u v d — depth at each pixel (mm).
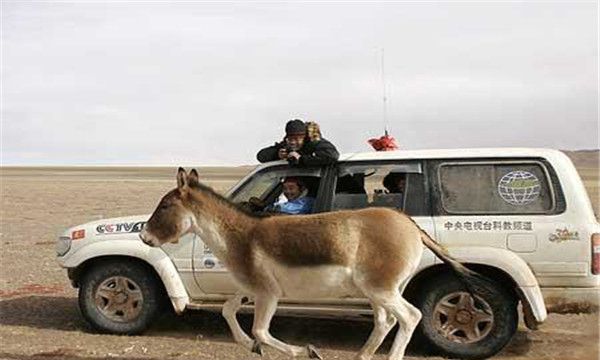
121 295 8500
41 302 10125
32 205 26891
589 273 7547
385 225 6945
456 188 7859
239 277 7195
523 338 8414
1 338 8367
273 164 8289
